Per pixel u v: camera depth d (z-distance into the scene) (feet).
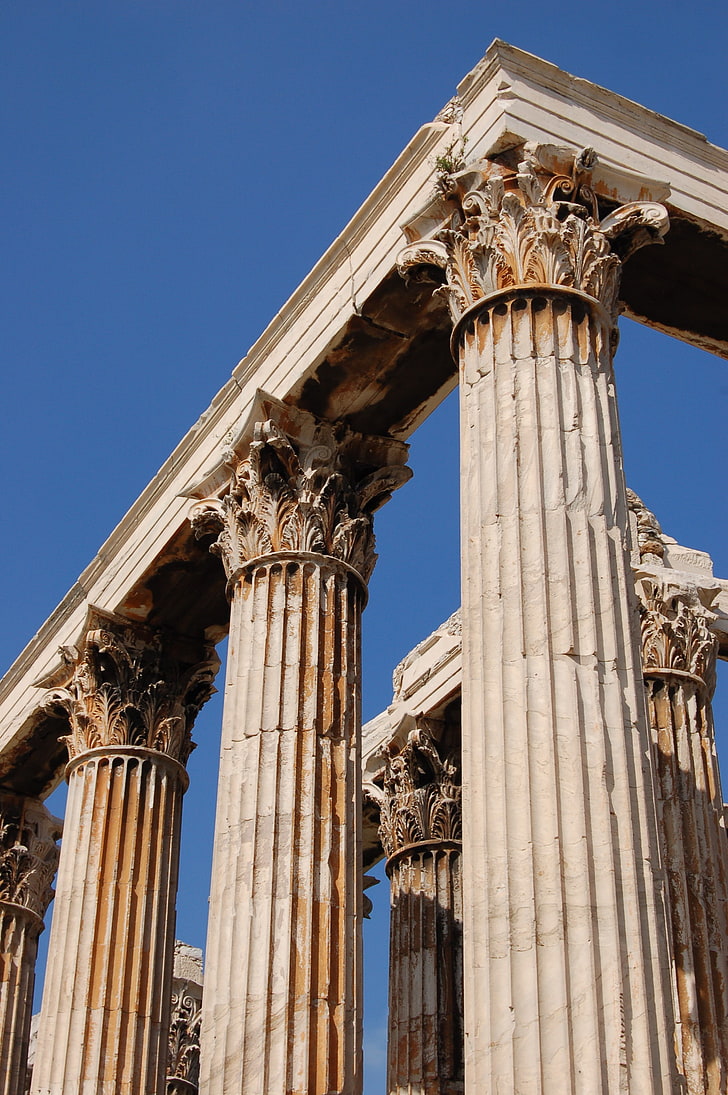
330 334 77.46
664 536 103.91
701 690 91.15
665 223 67.31
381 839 110.22
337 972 68.74
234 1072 66.03
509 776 54.19
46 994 87.04
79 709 93.35
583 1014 49.55
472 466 61.67
